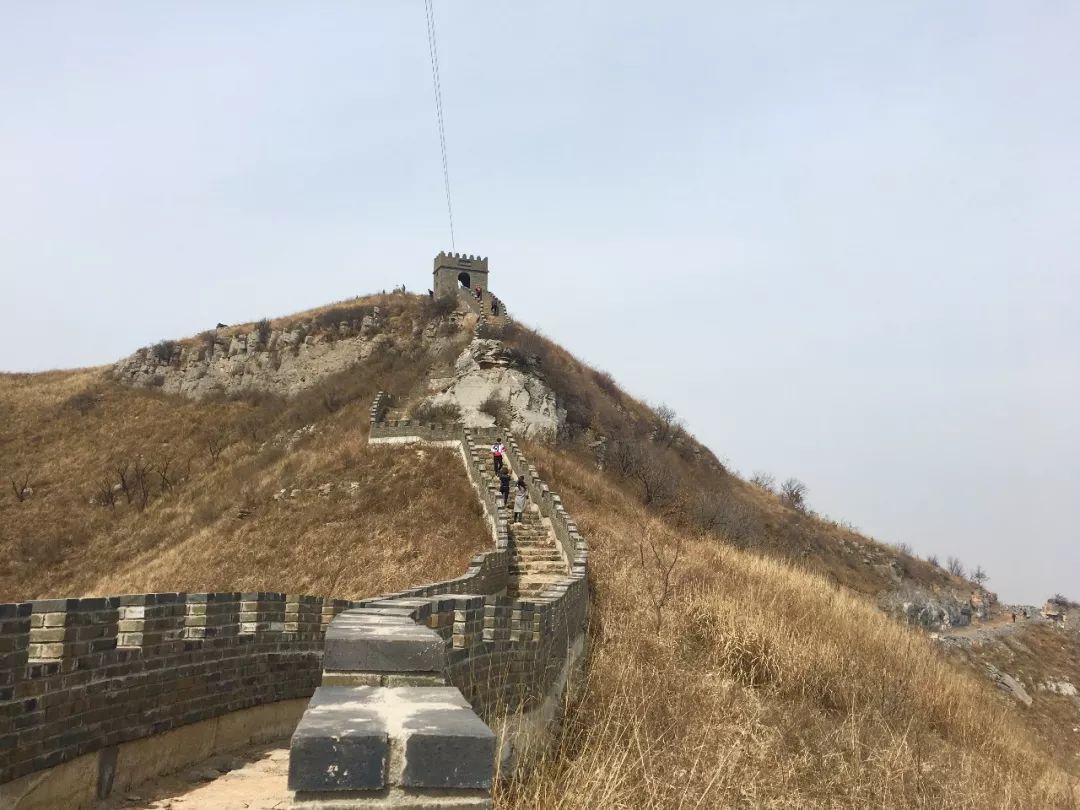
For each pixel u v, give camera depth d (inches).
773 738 474.0
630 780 338.3
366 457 1770.4
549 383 2262.6
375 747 124.3
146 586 1422.2
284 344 2810.0
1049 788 653.3
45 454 2484.0
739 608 739.4
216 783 321.1
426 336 2662.4
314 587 1218.6
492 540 1264.8
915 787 472.7
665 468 2140.7
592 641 612.7
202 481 2202.3
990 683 1843.0
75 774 281.6
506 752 321.4
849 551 2684.5
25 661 260.1
